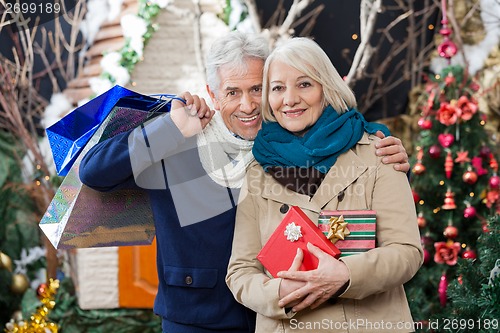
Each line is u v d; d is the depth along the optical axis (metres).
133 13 4.93
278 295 2.35
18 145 5.46
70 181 2.86
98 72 5.17
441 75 4.28
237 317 2.73
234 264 2.55
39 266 5.37
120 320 4.91
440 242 4.11
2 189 5.33
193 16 4.87
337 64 5.32
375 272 2.30
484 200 4.06
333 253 2.33
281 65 2.54
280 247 2.42
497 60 5.23
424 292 4.05
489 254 2.92
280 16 5.29
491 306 2.64
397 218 2.43
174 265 2.78
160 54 4.89
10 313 4.96
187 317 2.75
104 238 2.95
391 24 5.35
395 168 2.48
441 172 4.17
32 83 5.52
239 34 2.79
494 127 5.12
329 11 5.28
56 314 4.87
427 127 4.16
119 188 2.78
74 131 2.85
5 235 5.32
